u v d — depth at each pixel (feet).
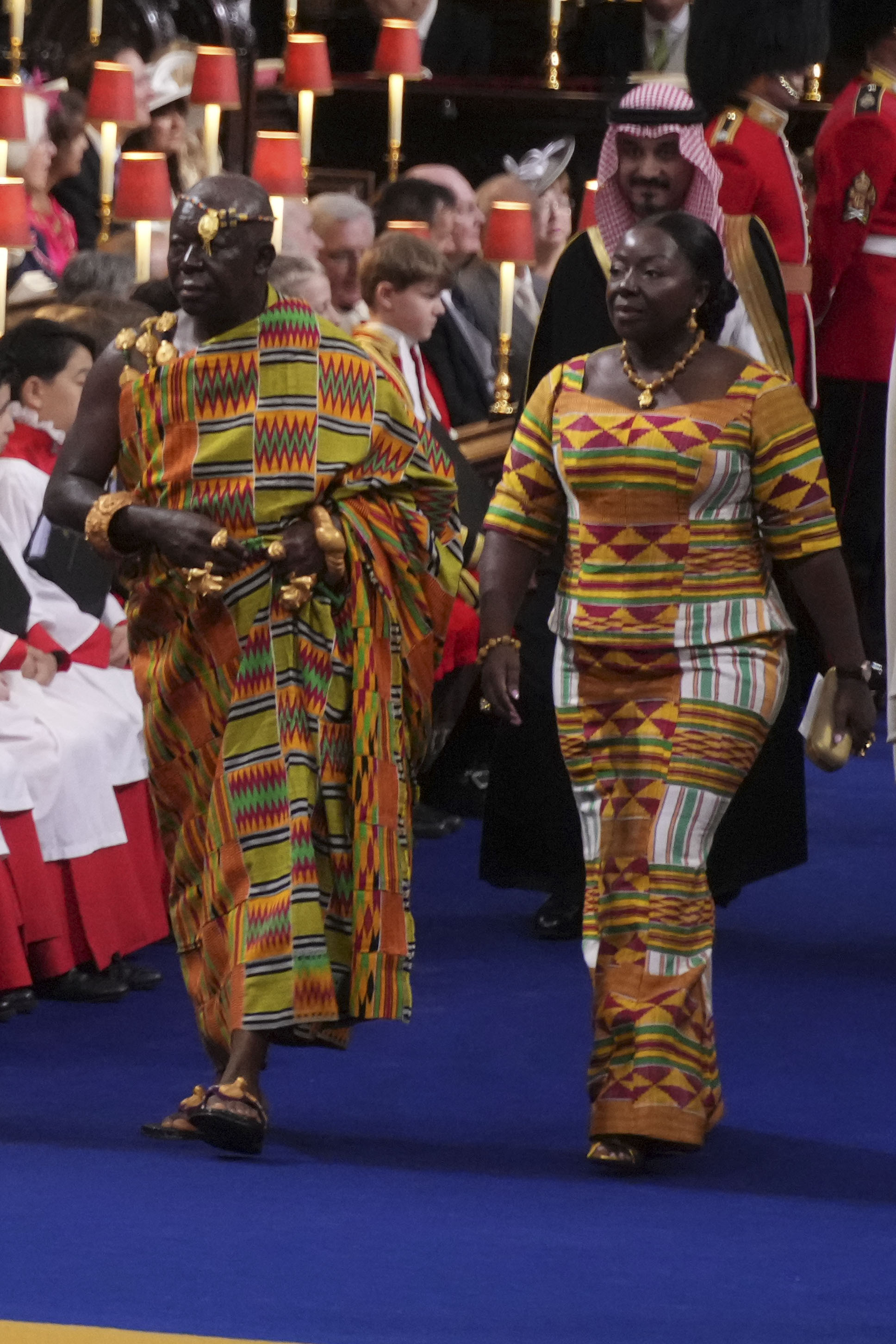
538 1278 29.17
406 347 57.62
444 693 61.46
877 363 74.49
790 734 50.85
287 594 36.32
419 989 48.39
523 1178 35.83
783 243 61.00
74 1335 25.58
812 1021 46.68
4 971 45.34
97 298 50.47
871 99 72.84
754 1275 29.84
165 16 81.30
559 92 86.43
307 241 65.00
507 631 38.78
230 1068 36.11
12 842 45.62
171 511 36.19
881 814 65.62
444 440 59.00
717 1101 37.63
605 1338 26.43
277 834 36.19
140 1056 43.34
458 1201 33.78
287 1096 40.75
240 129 82.79
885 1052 44.65
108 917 47.65
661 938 36.73
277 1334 26.05
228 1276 28.60
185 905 37.70
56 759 46.80
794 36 59.52
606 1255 30.55
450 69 88.17
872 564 75.36
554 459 37.99
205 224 35.99
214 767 37.09
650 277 36.65
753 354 50.42
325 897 36.96
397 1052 43.88
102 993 47.09
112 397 37.37
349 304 66.44
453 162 87.66
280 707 36.47
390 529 37.63
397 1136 38.50
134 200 66.64
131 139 76.02
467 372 65.87
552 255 76.38
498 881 52.13
